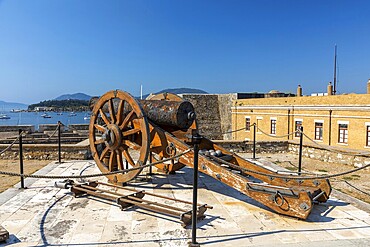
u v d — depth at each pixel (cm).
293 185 570
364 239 406
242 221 468
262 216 490
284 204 474
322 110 2092
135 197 526
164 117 631
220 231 430
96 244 387
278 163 1080
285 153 1283
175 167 770
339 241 399
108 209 515
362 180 839
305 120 2234
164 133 617
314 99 2164
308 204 454
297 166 1034
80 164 934
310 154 1177
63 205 534
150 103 666
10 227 439
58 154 1044
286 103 2412
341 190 725
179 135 659
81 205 535
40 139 1511
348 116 1919
